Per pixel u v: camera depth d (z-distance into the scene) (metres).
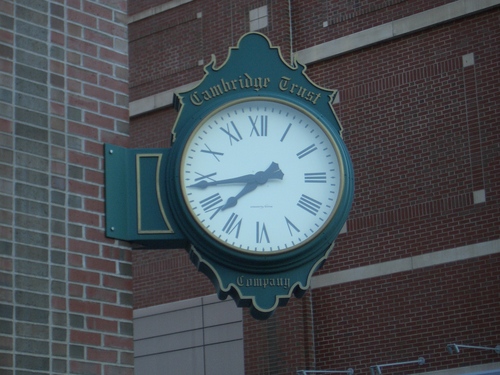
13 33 8.99
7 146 8.69
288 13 25.91
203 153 9.40
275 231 9.25
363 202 24.16
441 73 23.81
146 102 27.55
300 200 9.36
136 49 28.17
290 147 9.51
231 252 9.12
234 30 26.56
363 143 24.47
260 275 9.23
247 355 24.75
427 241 23.16
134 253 27.44
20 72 8.95
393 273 23.39
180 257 26.59
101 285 8.90
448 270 22.75
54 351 8.47
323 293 24.20
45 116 8.99
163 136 27.17
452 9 23.81
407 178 23.75
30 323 8.40
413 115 23.98
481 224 22.59
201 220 9.19
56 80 9.15
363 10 25.02
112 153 9.30
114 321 8.88
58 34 9.28
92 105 9.32
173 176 9.30
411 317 22.94
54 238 8.73
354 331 23.59
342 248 24.20
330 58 25.25
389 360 23.02
